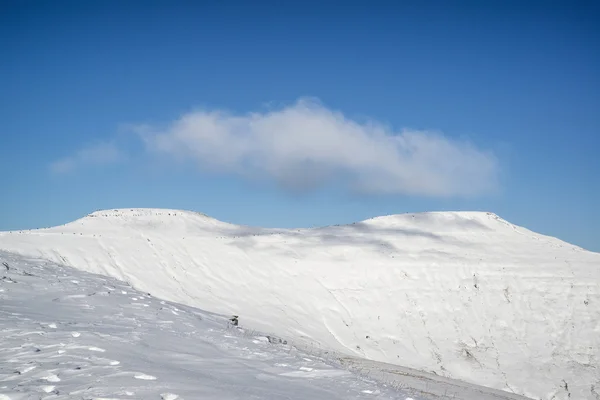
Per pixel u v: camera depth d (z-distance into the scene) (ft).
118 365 26.84
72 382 23.06
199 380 25.95
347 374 33.78
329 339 195.93
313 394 27.27
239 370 30.89
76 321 38.93
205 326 46.06
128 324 40.50
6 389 21.26
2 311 39.32
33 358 27.14
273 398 24.80
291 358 37.17
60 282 54.80
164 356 31.55
